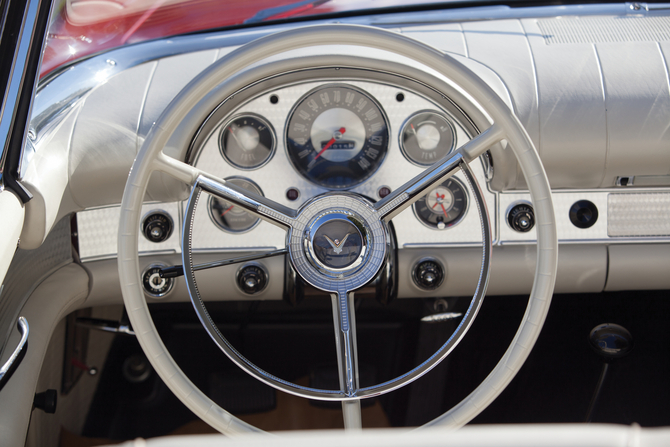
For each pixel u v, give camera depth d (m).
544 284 0.95
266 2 1.51
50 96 1.33
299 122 1.45
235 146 1.44
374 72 1.34
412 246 1.50
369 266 1.03
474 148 0.98
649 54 1.41
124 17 1.43
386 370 1.69
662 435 0.58
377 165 1.47
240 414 1.55
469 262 1.49
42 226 1.07
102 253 1.44
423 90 1.37
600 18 1.52
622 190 1.46
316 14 1.54
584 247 1.50
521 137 0.95
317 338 1.80
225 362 1.72
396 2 1.54
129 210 0.95
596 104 1.35
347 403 0.97
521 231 1.46
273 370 1.68
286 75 1.33
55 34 1.25
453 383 1.67
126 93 1.38
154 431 1.52
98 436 1.50
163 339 1.80
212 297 1.53
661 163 1.38
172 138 1.27
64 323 1.50
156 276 1.46
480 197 0.99
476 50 1.44
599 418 1.49
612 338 1.46
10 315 1.14
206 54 1.46
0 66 0.93
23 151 0.99
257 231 1.46
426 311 1.82
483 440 0.58
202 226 1.46
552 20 1.52
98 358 1.71
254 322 1.80
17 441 0.92
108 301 1.51
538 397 1.60
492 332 1.81
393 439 0.59
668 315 1.83
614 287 1.55
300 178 1.46
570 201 1.48
